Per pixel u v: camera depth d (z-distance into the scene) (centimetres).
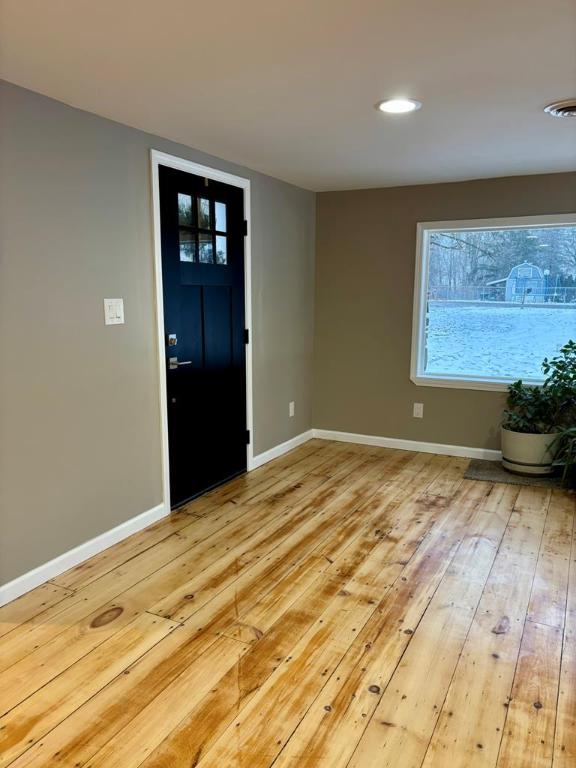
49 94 242
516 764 164
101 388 288
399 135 304
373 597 253
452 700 189
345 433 511
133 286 303
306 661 209
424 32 182
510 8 165
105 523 298
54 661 208
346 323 493
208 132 299
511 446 413
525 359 445
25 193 240
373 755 167
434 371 476
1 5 163
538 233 426
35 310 250
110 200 283
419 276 459
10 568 248
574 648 217
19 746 170
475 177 419
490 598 252
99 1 160
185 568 278
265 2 161
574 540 309
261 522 333
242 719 181
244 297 403
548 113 264
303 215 471
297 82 226
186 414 354
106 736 174
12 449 245
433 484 397
